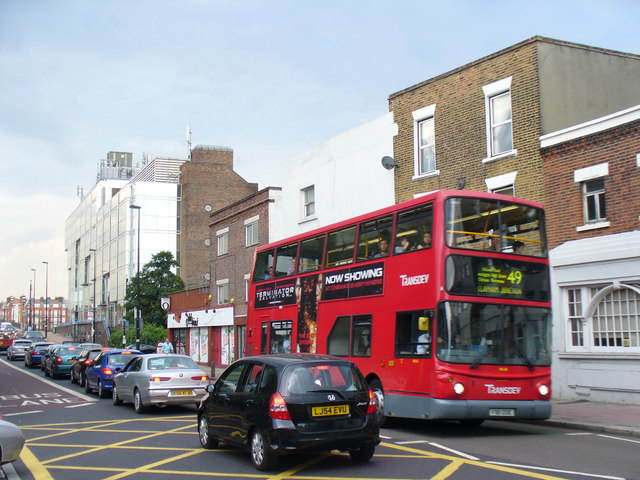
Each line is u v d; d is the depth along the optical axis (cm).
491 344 1208
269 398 903
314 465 953
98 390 2314
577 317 1727
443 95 2222
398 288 1312
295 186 3078
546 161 1823
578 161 1728
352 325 1455
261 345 1873
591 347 1689
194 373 1734
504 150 1997
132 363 1884
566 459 967
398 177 2398
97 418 1639
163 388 1688
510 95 1978
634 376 1554
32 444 1231
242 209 3666
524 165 1898
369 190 2559
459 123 2148
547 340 1262
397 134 2417
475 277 1219
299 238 1747
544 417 1231
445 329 1184
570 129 1745
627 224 1593
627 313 1603
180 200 7200
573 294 1752
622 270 1596
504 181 1955
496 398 1193
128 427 1451
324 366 938
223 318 3844
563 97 1931
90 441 1252
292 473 898
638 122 1574
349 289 1482
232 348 3747
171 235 7112
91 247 9375
